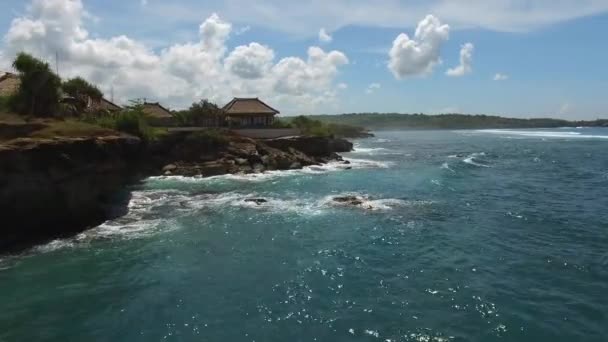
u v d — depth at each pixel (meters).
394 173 47.78
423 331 13.31
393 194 34.91
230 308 15.02
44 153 23.19
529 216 27.30
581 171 48.12
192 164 47.25
